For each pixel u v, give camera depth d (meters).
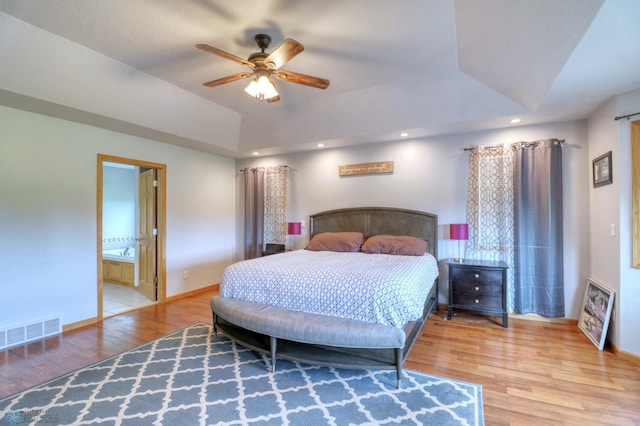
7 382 2.32
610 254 2.93
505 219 3.83
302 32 2.46
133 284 5.47
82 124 3.58
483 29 2.30
